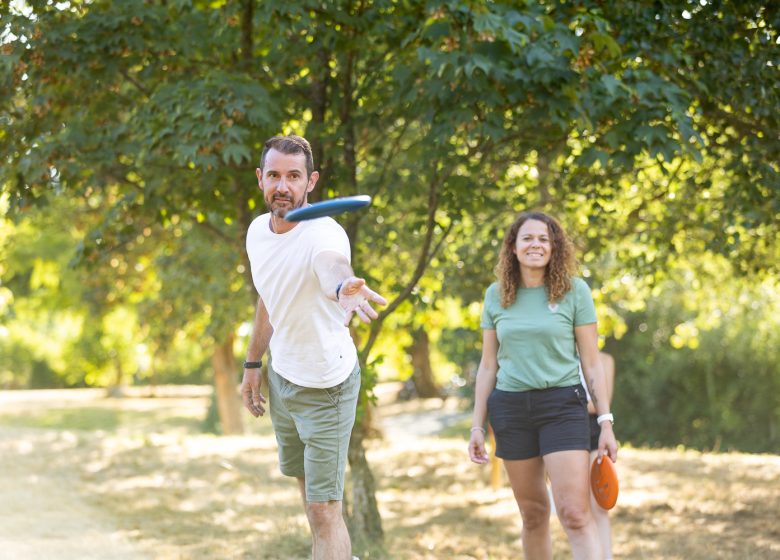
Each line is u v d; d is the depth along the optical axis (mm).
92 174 8367
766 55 7590
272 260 4309
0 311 34750
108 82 7793
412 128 10000
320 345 4367
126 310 31078
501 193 10781
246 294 18531
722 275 14820
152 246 18344
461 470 12719
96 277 20953
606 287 14281
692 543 8133
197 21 8133
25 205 8422
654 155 6879
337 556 4480
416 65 7188
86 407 37844
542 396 5348
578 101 6605
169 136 7211
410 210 10086
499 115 6926
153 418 34375
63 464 12602
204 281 18391
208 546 7980
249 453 13891
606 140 6941
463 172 9219
